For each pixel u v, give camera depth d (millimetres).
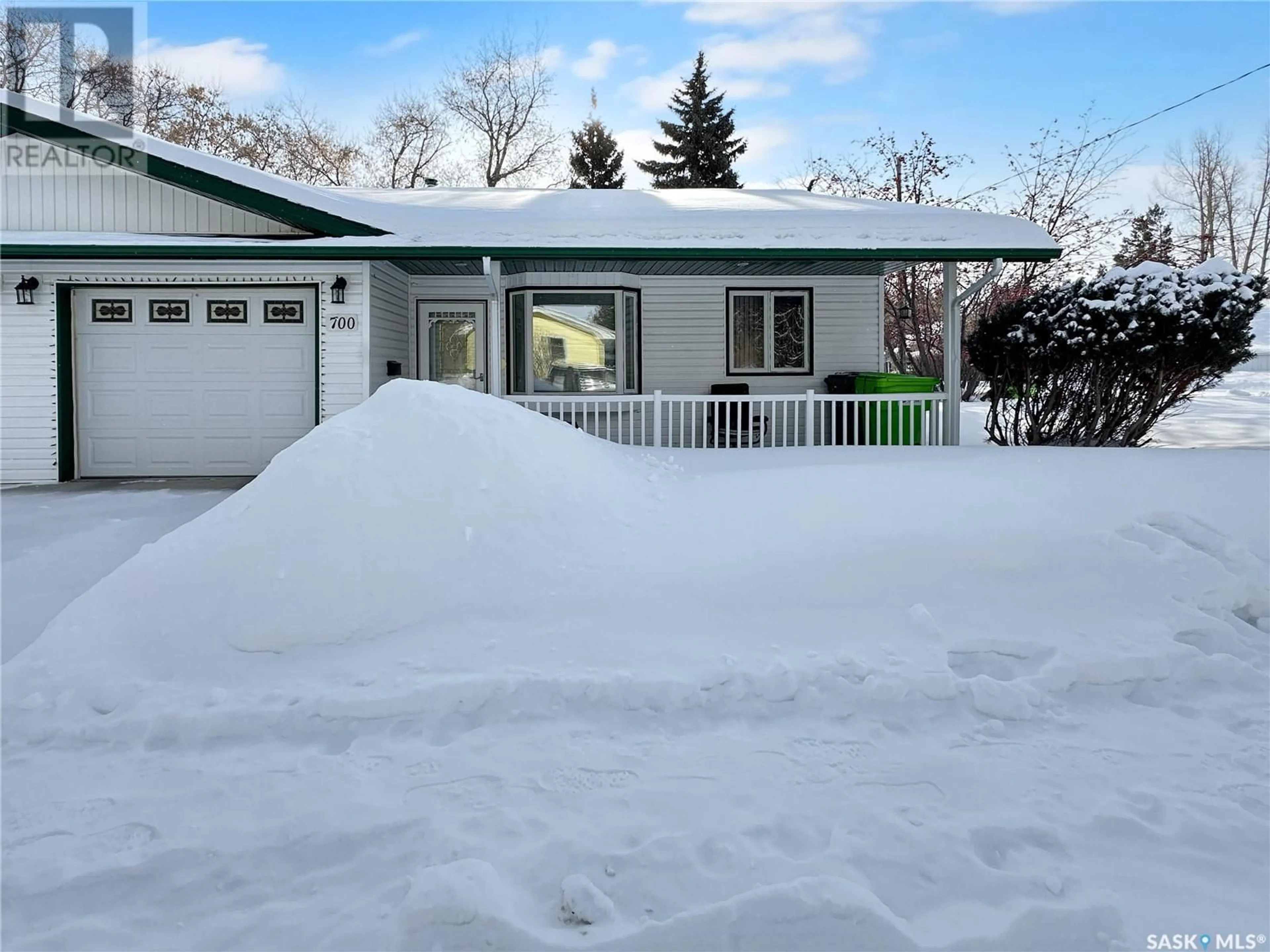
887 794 3410
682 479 7266
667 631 4664
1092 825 3182
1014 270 21234
